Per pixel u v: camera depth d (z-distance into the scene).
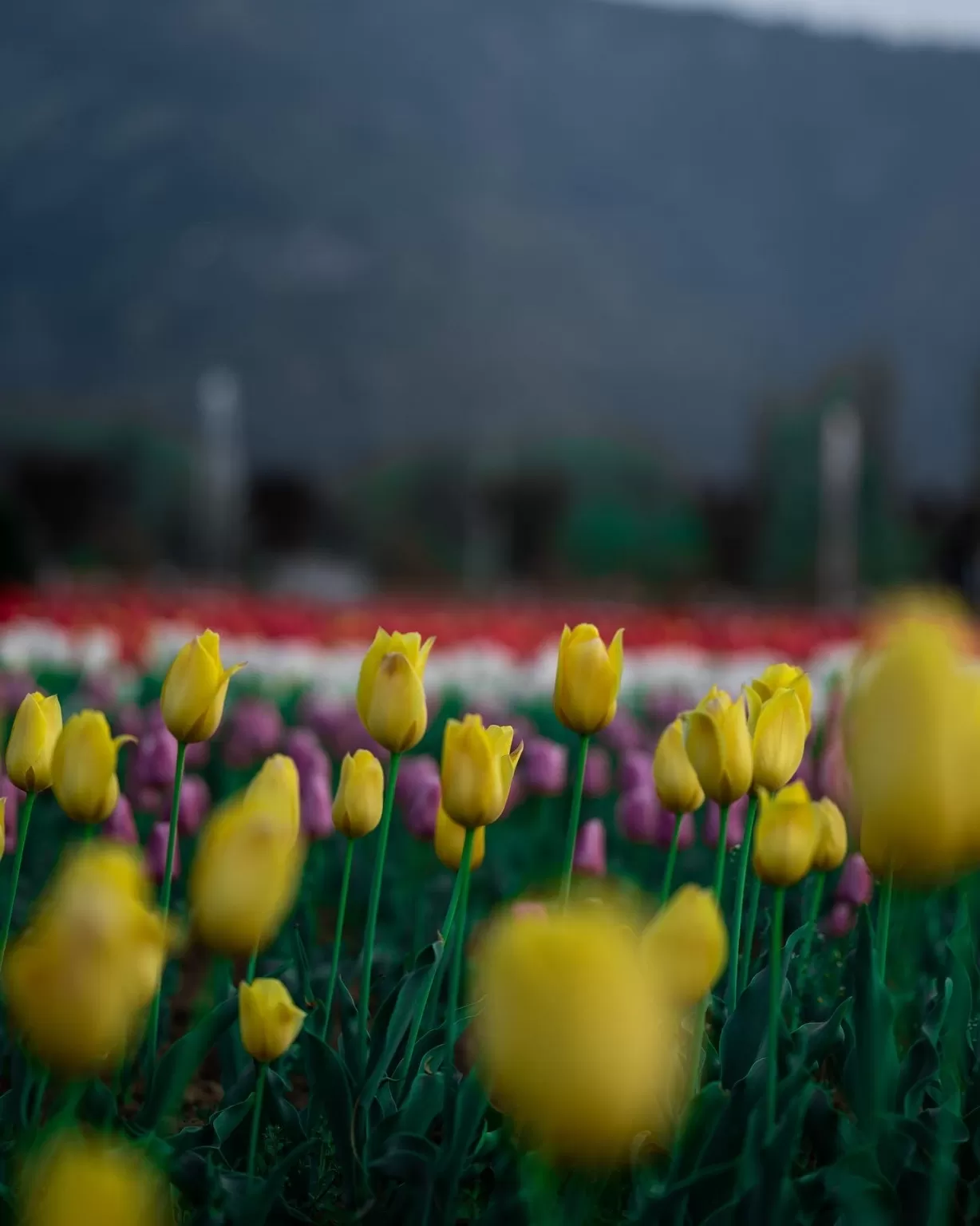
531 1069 1.03
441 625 11.36
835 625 11.72
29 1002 1.22
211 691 2.10
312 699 6.98
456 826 2.31
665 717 7.20
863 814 1.36
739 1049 2.09
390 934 3.92
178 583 83.81
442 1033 2.36
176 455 111.06
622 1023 1.02
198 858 1.49
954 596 1.43
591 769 4.66
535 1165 1.60
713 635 10.93
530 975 1.03
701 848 4.97
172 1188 1.94
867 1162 1.80
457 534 122.75
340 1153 2.03
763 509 87.19
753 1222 1.71
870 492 84.31
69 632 10.38
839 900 3.11
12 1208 1.64
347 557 127.31
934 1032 2.40
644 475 130.38
